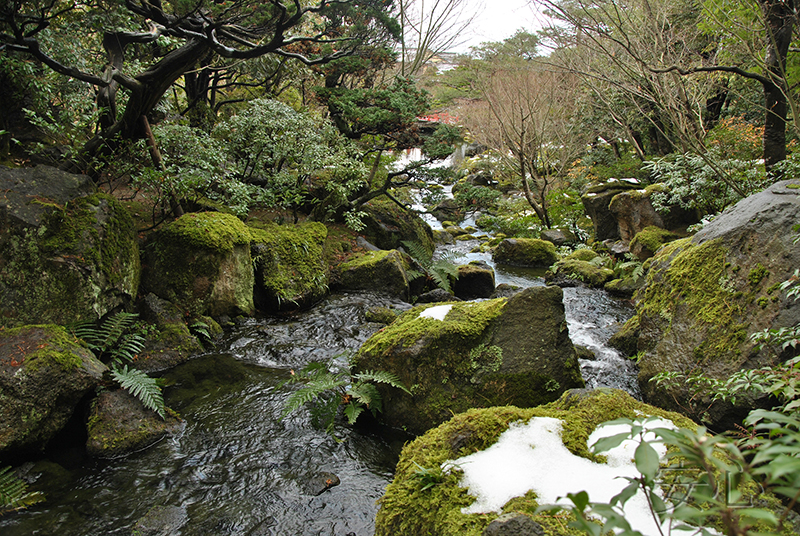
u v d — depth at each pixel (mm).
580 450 2385
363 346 4797
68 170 6719
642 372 4941
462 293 10055
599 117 15969
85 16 6844
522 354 4371
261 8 9375
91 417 4027
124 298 5582
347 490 3531
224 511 3289
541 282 10883
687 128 9172
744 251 4441
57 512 3227
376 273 8516
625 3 8367
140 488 3498
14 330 4125
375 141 11367
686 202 10406
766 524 1770
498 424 2627
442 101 27266
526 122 15938
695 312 4602
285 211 9977
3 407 3615
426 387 4289
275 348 5957
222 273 6547
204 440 4117
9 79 6629
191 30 6543
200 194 7562
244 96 14797
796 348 3539
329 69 10953
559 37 7965
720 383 3225
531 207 17672
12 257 4527
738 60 8578
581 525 997
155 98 6719
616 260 11531
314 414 4527
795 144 9531
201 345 5844
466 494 2234
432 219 19141
